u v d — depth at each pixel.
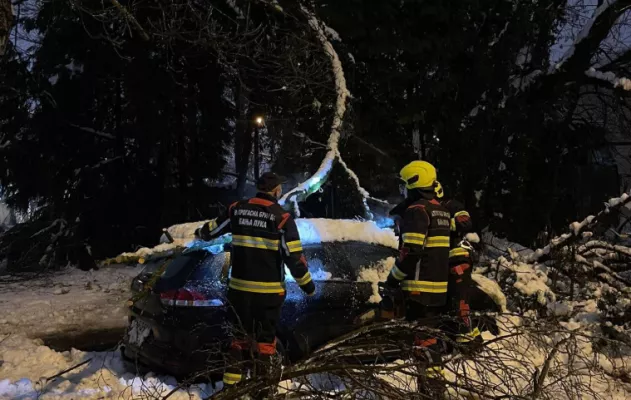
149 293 4.35
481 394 3.04
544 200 11.55
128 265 12.05
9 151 12.08
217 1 10.71
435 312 4.10
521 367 4.01
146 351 4.29
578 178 12.38
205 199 13.26
